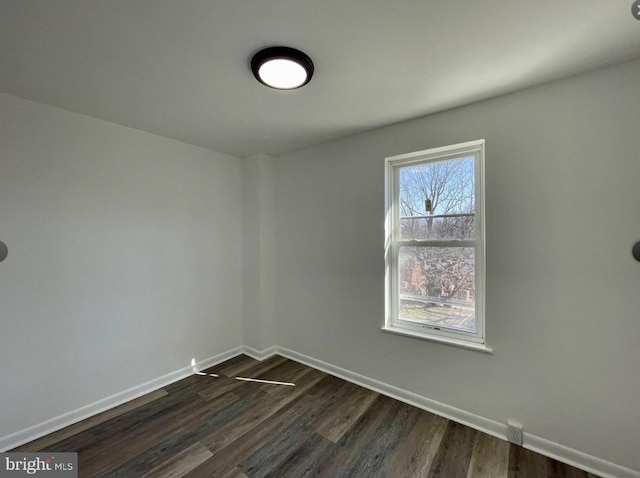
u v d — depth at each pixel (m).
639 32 1.31
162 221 2.68
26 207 1.94
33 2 1.12
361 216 2.63
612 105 1.59
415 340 2.33
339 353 2.81
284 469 1.71
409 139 2.33
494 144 1.95
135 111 2.15
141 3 1.13
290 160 3.19
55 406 2.05
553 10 1.18
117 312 2.38
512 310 1.90
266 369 2.97
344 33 1.32
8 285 1.87
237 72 1.64
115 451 1.85
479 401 2.04
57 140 2.07
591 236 1.65
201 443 1.92
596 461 1.65
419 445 1.89
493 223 1.96
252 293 3.30
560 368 1.75
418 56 1.50
